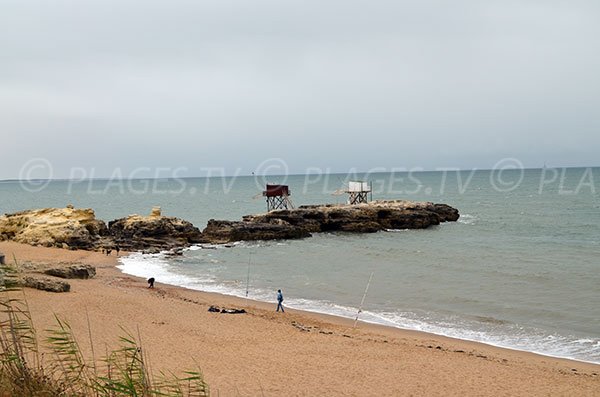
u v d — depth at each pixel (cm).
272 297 3612
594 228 7531
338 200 15250
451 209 8656
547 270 4403
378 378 1948
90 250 5738
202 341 2348
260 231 6700
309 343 2402
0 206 15038
